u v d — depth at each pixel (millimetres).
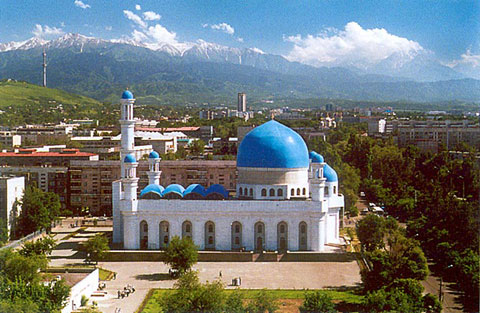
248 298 144000
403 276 153000
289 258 191250
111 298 148625
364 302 134750
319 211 195625
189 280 134500
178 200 198500
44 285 136250
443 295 147875
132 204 197250
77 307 139125
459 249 179125
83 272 156500
